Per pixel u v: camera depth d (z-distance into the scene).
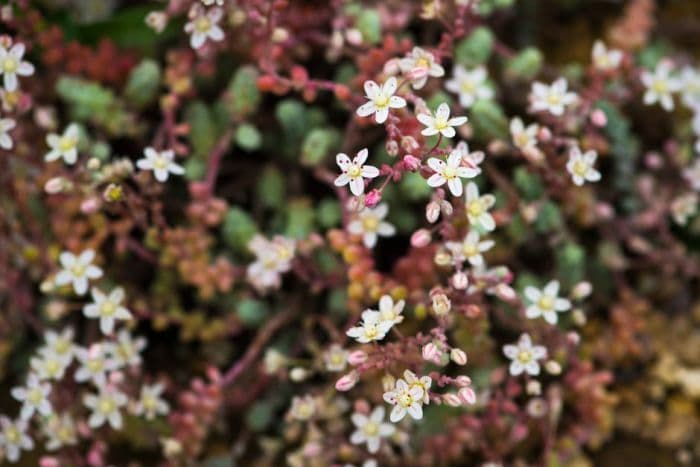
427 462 0.34
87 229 0.34
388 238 0.36
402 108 0.32
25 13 0.33
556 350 0.33
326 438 0.34
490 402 0.33
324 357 0.33
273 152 0.36
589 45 0.38
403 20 0.34
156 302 0.35
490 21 0.37
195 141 0.35
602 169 0.37
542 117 0.34
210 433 0.35
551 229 0.34
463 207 0.32
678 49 0.38
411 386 0.30
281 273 0.35
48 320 0.35
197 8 0.32
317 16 0.35
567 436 0.34
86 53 0.35
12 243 0.34
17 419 0.34
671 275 0.36
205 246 0.34
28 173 0.34
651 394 0.36
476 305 0.32
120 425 0.33
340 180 0.30
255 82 0.34
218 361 0.36
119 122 0.34
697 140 0.37
